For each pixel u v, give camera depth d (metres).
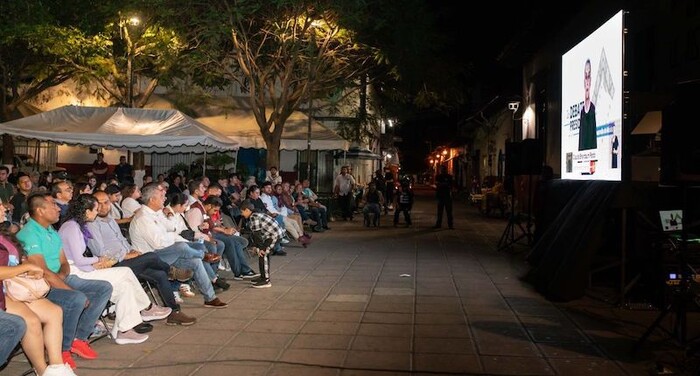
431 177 80.56
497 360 5.99
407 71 20.16
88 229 6.99
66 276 6.20
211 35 16.00
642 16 10.64
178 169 21.34
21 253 5.58
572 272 8.44
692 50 8.94
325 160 25.52
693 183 5.63
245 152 24.22
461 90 22.09
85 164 23.41
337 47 18.36
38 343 5.23
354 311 7.96
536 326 7.25
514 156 13.90
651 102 9.23
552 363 5.90
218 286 9.20
